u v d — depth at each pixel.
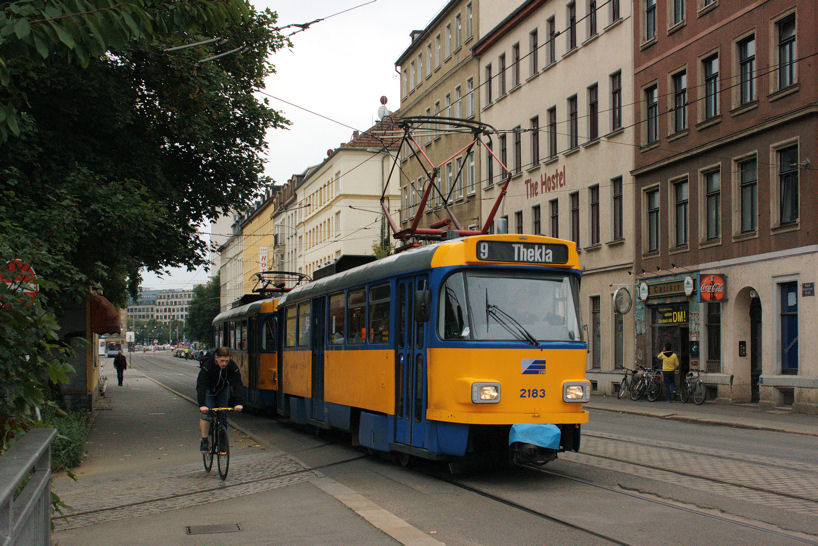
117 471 13.00
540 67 39.50
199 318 130.25
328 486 10.61
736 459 12.70
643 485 10.24
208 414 12.10
